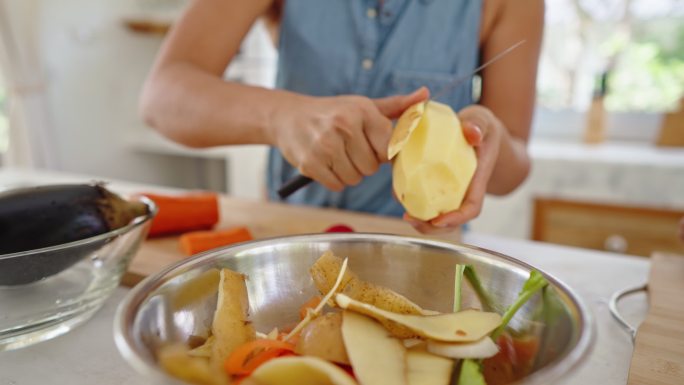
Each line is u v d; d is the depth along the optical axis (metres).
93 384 0.34
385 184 0.76
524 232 1.22
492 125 0.46
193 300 0.32
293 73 0.76
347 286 0.33
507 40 0.71
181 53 0.67
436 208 0.41
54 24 1.55
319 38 0.74
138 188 0.89
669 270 0.49
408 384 0.27
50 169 1.56
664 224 1.09
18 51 1.45
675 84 1.30
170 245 0.60
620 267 0.55
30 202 0.42
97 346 0.38
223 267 0.33
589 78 1.38
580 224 1.17
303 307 0.35
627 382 0.32
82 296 0.39
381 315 0.29
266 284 0.35
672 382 0.32
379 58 0.73
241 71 1.64
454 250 0.35
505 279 0.32
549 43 1.39
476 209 0.42
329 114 0.46
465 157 0.41
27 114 1.49
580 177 1.15
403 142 0.39
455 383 0.28
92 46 1.69
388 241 0.36
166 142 1.72
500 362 0.30
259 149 1.53
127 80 1.83
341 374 0.27
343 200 0.78
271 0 0.74
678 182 1.08
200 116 0.57
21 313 0.36
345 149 0.47
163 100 0.61
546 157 1.17
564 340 0.27
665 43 1.28
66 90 1.62
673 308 0.41
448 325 0.30
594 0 1.32
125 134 1.84
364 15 0.73
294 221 0.69
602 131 1.33
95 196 0.45
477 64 0.77
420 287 0.35
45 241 0.41
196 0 0.70
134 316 0.26
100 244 0.38
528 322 0.30
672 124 1.26
